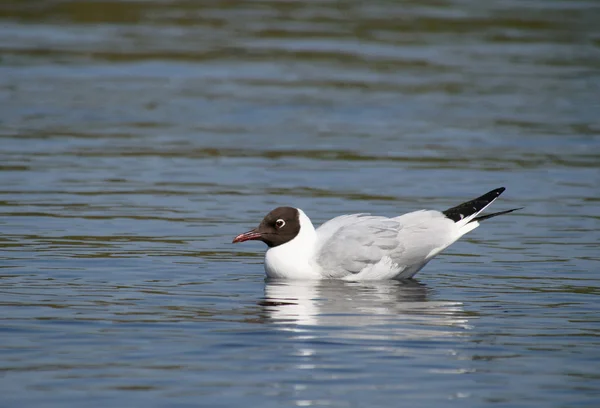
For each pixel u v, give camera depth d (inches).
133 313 440.8
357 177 770.8
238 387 349.7
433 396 343.9
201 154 844.6
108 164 800.9
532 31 1437.0
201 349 390.6
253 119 983.6
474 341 406.3
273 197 705.0
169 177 763.4
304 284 513.0
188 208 671.1
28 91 1066.7
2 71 1149.7
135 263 537.3
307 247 529.7
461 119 994.7
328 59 1259.8
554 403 339.3
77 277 504.4
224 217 649.0
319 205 681.6
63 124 942.4
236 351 388.8
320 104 1050.1
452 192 725.3
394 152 860.6
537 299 477.1
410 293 492.1
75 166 791.1
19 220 626.8
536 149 876.6
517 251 580.4
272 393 344.2
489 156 850.1
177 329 416.8
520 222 651.5
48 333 408.8
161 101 1048.2
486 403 338.3
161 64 1218.6
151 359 378.0
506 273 532.1
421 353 389.7
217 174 776.3
